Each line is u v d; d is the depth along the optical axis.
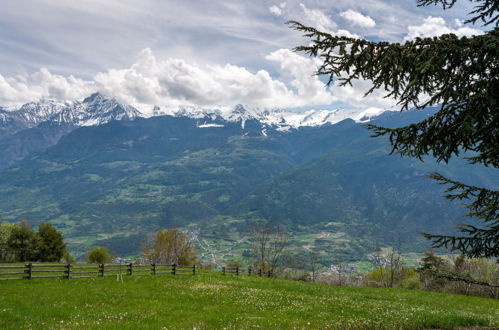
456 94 8.16
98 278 34.59
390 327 16.75
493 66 8.16
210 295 26.91
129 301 23.20
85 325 15.17
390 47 8.70
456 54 7.86
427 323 19.12
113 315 17.98
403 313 23.05
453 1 9.41
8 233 80.19
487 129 8.66
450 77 8.38
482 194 9.74
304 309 22.77
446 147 9.37
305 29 9.34
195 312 20.17
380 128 9.73
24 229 81.69
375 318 20.39
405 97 9.34
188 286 31.97
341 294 35.22
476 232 9.91
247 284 37.28
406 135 9.40
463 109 8.83
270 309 22.34
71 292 25.59
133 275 38.50
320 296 32.12
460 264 43.75
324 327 16.58
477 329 18.05
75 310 19.16
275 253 73.44
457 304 34.28
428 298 37.53
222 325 16.61
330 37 9.12
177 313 19.66
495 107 8.27
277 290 34.03
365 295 35.84
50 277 32.81
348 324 17.30
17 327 14.46
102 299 23.56
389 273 73.25
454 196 10.20
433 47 8.17
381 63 8.59
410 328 17.48
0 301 20.66
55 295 23.89
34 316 17.08
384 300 32.59
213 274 46.75
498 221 9.93
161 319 17.64
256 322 17.50
